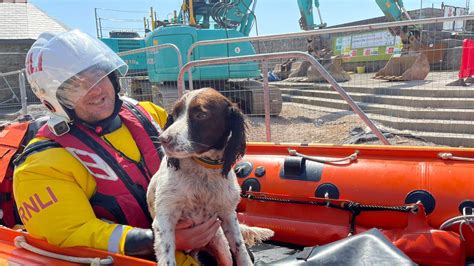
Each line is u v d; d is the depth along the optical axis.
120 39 14.43
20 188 2.16
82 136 2.33
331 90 13.31
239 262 2.33
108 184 2.33
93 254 2.04
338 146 3.31
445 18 4.70
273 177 3.26
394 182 2.87
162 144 2.14
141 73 12.91
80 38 2.37
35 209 2.12
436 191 2.72
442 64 14.49
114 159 2.38
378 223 2.87
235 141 2.24
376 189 2.89
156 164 2.56
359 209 2.89
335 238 2.91
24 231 2.48
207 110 2.19
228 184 2.31
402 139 7.84
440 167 2.85
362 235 2.33
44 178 2.14
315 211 3.05
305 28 16.06
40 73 2.22
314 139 8.52
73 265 2.03
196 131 2.16
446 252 2.51
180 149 2.10
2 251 2.26
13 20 21.77
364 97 11.69
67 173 2.21
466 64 10.50
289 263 2.21
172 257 2.07
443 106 9.61
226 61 5.16
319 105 12.88
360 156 3.19
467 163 2.82
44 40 2.33
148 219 2.49
